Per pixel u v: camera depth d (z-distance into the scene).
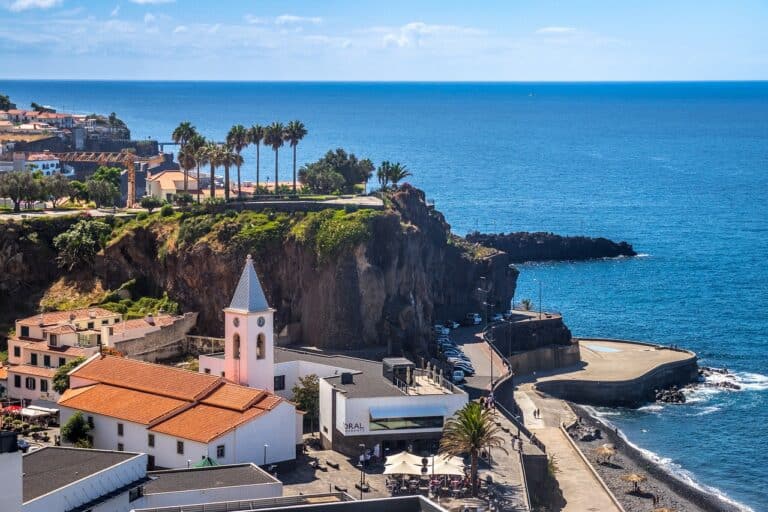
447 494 166.50
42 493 127.12
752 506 198.12
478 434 167.50
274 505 134.12
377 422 181.50
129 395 179.25
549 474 192.00
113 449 174.25
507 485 172.88
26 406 195.62
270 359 191.00
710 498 199.75
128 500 135.88
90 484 131.88
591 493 194.25
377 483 169.38
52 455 141.75
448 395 183.50
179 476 145.75
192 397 175.12
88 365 190.00
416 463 167.38
